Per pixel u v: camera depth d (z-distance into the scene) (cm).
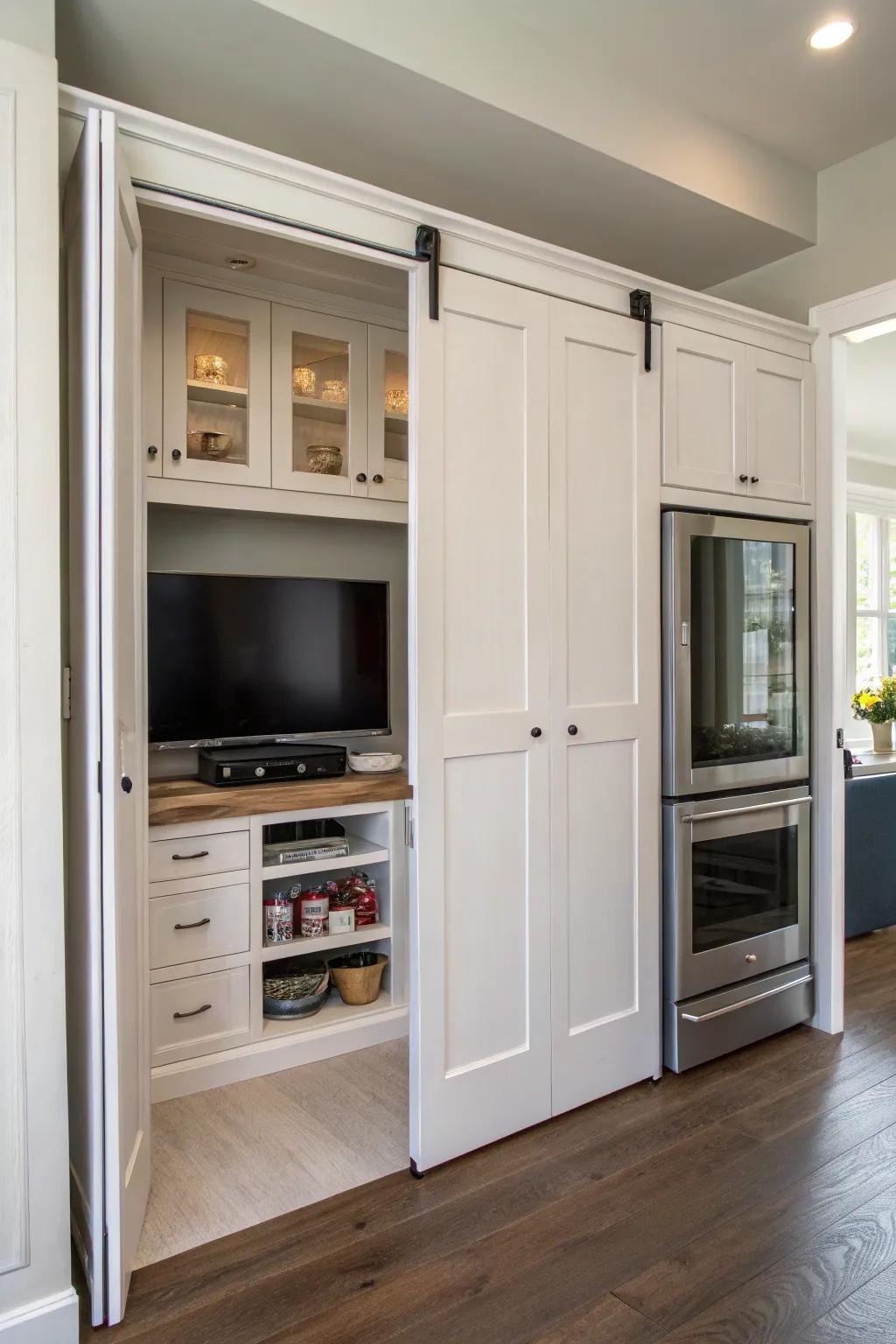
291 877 313
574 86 241
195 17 191
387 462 311
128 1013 176
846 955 384
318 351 298
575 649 244
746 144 285
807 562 301
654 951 262
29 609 155
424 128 235
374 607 322
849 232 300
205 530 304
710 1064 275
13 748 154
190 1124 240
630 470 256
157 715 279
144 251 263
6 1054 153
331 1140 231
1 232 153
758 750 286
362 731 320
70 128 170
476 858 223
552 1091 238
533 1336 162
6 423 154
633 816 257
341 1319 167
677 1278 177
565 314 240
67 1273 159
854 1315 167
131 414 186
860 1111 243
